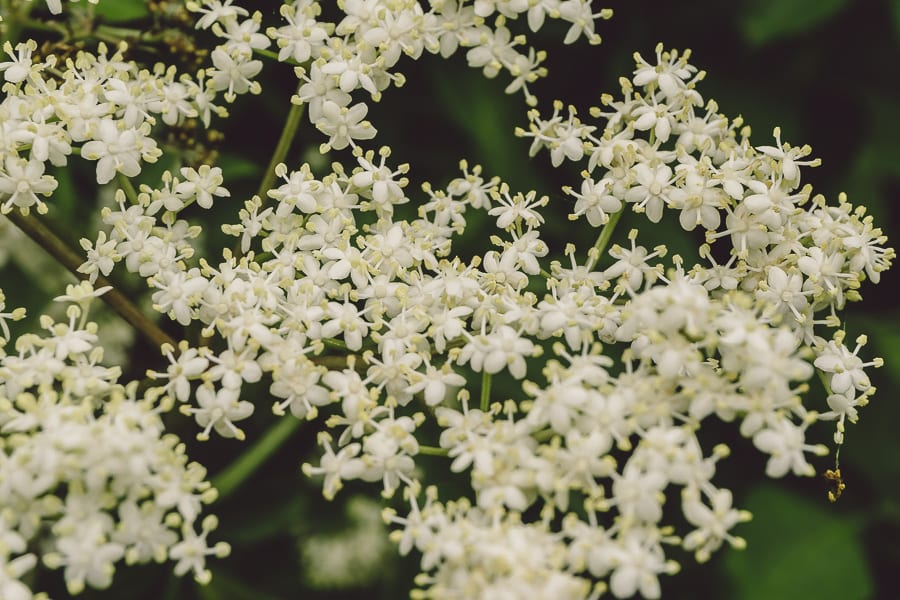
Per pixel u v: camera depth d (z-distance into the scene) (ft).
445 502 0.93
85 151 0.87
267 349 0.84
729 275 0.87
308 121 0.99
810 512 0.98
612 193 0.88
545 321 0.84
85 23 0.93
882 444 1.00
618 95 0.99
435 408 0.85
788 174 0.87
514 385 0.95
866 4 1.02
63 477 0.80
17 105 0.87
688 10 1.01
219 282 0.87
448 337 0.85
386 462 0.83
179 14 0.93
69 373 0.83
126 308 0.88
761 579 0.96
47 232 0.88
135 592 0.96
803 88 1.03
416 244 0.88
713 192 0.87
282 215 0.87
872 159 1.02
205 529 0.81
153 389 0.82
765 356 0.81
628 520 0.80
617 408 0.81
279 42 0.89
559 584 0.78
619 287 0.85
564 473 0.81
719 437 0.96
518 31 0.99
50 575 0.95
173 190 0.88
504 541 0.79
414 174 1.00
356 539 1.01
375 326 0.85
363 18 0.89
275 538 1.00
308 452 0.98
